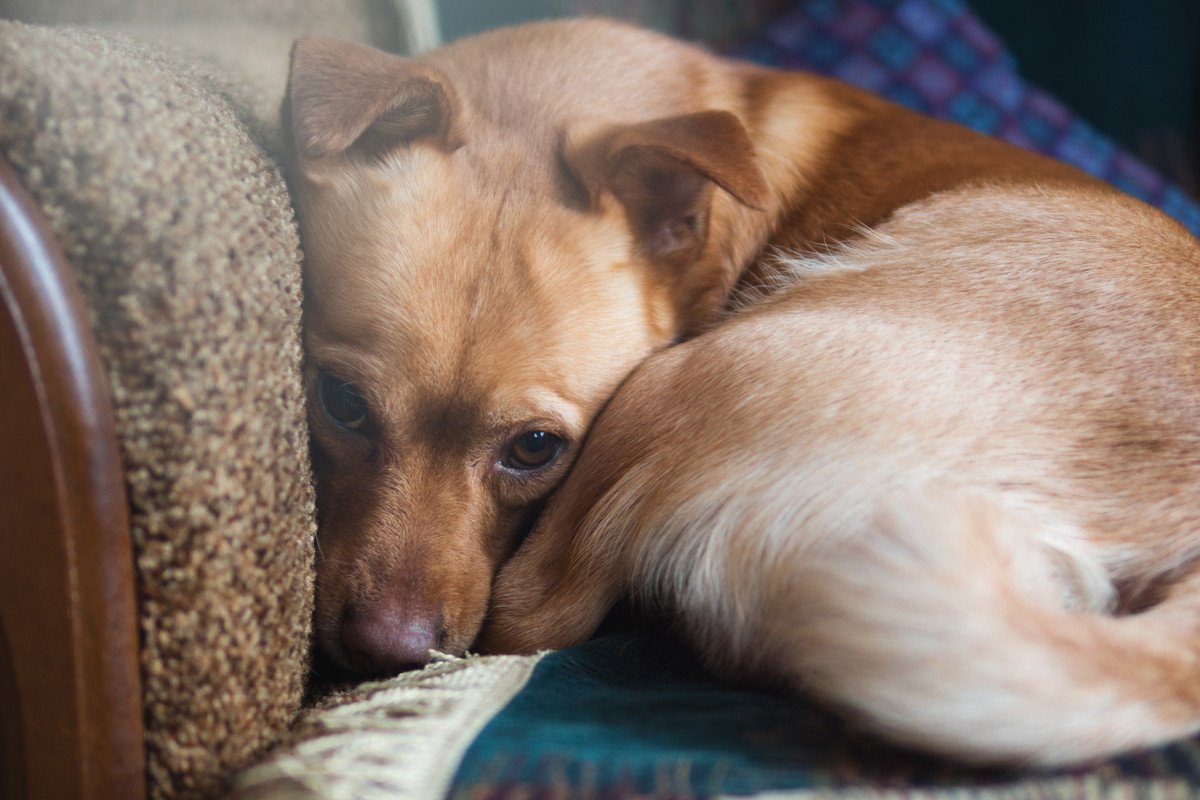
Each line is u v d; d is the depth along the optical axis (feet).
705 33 14.37
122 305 4.00
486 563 6.47
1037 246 6.42
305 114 5.59
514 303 6.11
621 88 7.28
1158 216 7.13
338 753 4.28
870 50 13.35
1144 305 5.94
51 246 3.89
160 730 4.35
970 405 5.47
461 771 4.09
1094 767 4.02
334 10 9.82
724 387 5.92
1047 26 16.26
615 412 6.28
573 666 5.34
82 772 4.19
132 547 4.17
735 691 5.33
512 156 6.55
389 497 6.20
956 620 4.02
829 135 7.94
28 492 3.95
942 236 6.72
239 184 4.68
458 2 12.84
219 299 4.30
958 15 13.79
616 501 6.00
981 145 8.11
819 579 4.49
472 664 5.36
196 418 4.18
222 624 4.39
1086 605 5.12
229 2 8.81
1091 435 5.40
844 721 4.39
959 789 4.01
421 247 6.07
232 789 4.32
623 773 4.00
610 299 6.51
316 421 6.25
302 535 5.11
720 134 6.03
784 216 7.60
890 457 5.35
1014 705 3.86
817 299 6.48
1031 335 5.79
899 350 5.74
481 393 6.06
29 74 3.87
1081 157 13.28
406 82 5.90
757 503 5.51
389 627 5.80
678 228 6.78
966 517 4.65
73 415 3.91
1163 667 4.08
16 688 4.14
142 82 4.32
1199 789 3.99
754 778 4.01
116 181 3.97
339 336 6.07
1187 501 5.24
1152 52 16.06
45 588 4.02
